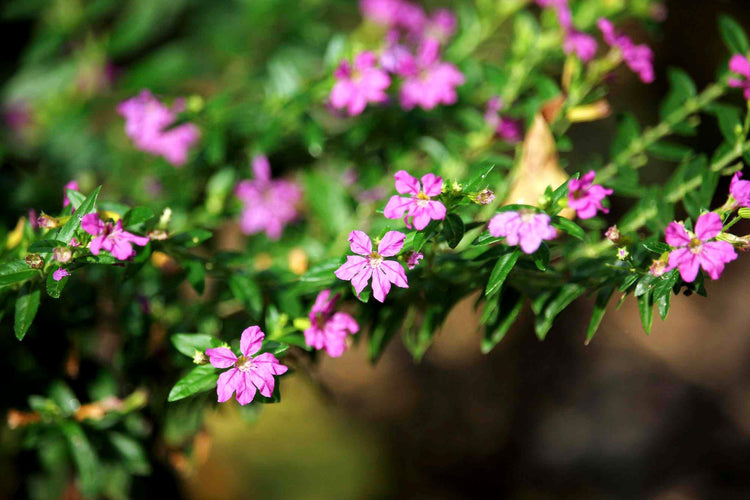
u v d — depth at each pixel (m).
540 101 0.43
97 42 0.56
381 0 0.52
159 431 0.44
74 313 0.42
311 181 0.44
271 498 0.72
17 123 0.55
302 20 0.53
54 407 0.41
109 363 0.45
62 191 0.47
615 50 0.42
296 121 0.44
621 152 0.43
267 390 0.37
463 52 0.47
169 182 0.47
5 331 0.43
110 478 0.44
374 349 0.41
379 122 0.45
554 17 0.45
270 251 0.46
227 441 0.76
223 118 0.44
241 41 0.55
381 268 0.37
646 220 0.41
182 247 0.40
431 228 0.37
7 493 0.46
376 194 0.44
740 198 0.37
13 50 0.59
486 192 0.37
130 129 0.45
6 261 0.39
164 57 0.50
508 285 0.40
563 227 0.37
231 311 0.43
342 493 0.74
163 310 0.44
